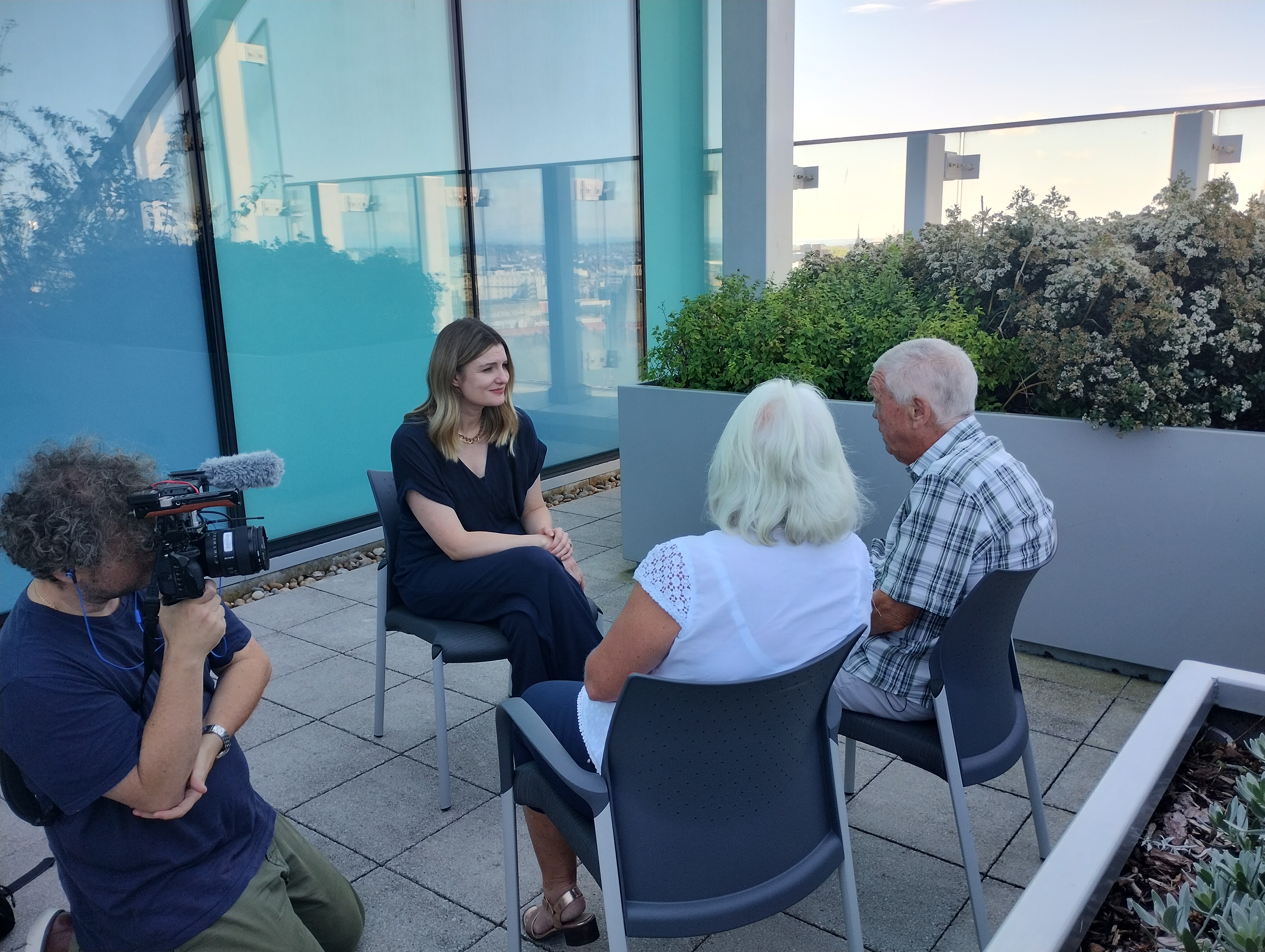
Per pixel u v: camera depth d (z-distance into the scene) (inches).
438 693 100.7
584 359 252.5
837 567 61.7
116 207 154.2
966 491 75.2
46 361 148.9
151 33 155.0
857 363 149.8
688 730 57.2
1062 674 130.9
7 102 140.6
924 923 83.3
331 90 182.9
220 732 64.6
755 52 223.8
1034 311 135.6
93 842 59.4
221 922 63.2
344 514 197.2
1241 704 66.7
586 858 62.9
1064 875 45.0
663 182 270.5
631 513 173.8
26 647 56.1
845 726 81.8
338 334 190.5
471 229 213.6
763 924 83.7
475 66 210.1
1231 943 42.3
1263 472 114.1
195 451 169.6
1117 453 123.4
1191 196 132.8
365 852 95.8
